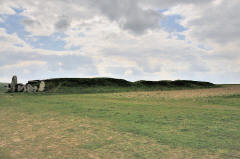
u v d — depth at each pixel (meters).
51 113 14.34
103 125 10.09
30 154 5.85
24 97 30.78
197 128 9.32
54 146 6.62
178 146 6.60
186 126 9.77
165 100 25.11
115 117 12.55
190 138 7.59
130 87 69.88
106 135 8.09
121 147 6.49
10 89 45.34
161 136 7.89
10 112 14.89
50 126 9.89
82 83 68.31
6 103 21.47
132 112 14.77
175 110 15.83
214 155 5.77
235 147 6.49
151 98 28.33
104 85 69.50
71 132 8.62
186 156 5.69
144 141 7.20
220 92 35.66
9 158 5.54
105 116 12.95
